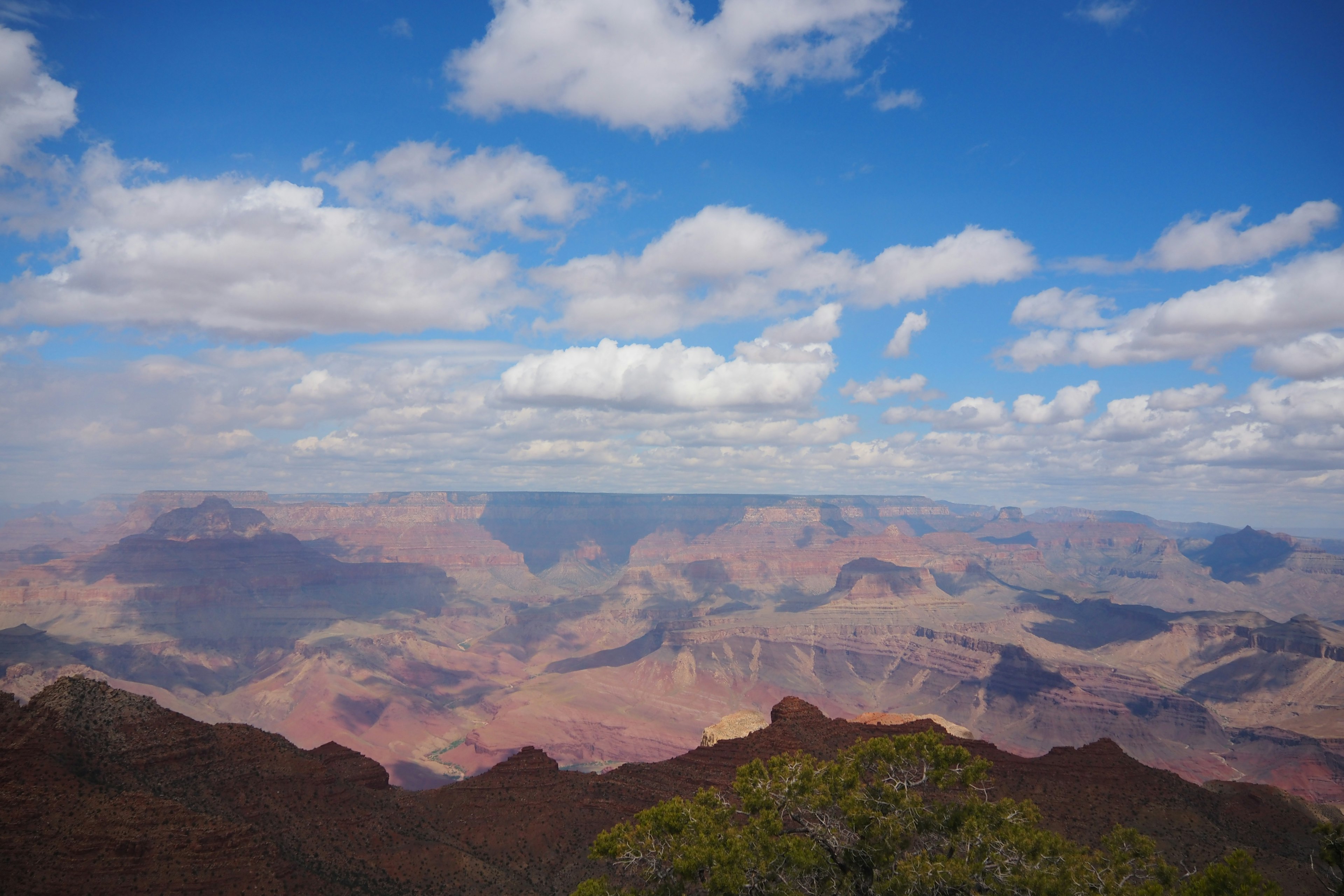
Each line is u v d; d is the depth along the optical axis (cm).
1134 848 4684
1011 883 4303
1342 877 4909
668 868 4725
